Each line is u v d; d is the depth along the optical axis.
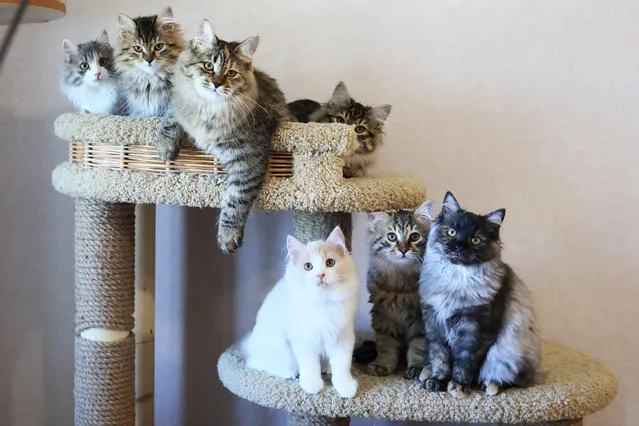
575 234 2.24
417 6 2.18
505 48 2.19
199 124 1.61
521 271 2.26
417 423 2.32
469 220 1.60
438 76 2.21
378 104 2.23
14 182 2.21
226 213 1.64
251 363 1.72
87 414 1.88
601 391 1.66
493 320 1.60
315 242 1.62
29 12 1.74
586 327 2.27
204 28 1.63
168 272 2.32
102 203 1.81
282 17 2.20
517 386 1.63
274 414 2.37
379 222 1.79
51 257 2.27
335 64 2.22
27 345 2.29
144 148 1.65
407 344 1.79
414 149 2.24
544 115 2.20
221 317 2.34
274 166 1.67
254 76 1.75
